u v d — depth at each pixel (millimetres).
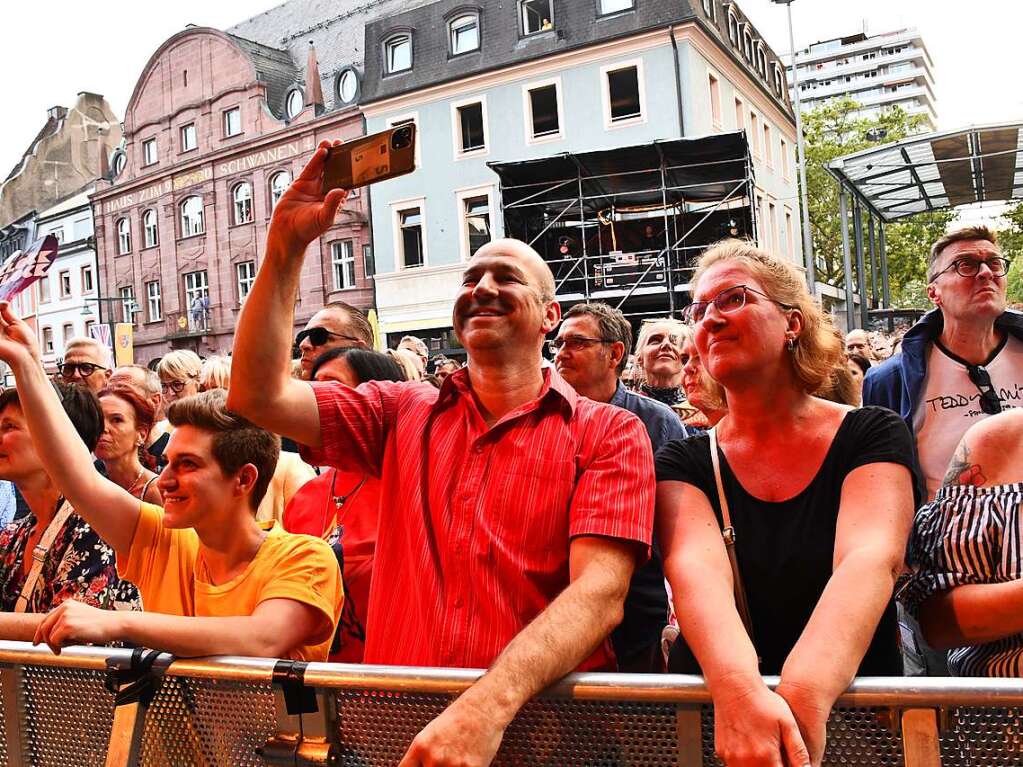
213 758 1612
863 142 38906
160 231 34594
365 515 2408
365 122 28453
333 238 28234
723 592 1499
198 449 1928
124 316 35938
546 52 24766
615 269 19969
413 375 5023
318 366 2898
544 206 20859
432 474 1784
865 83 153000
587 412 1771
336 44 32719
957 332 3100
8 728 1810
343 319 3547
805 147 38094
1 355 1961
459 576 1669
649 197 20797
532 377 1850
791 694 1279
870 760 1303
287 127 30250
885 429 1650
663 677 1393
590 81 24500
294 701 1546
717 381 1728
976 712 1263
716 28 25953
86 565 2203
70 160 46312
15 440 2299
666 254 19453
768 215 29656
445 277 26453
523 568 1647
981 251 3014
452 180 26484
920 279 39188
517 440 1734
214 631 1701
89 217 37719
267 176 31094
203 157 32625
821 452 1665
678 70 23375
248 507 1999
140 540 2096
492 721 1317
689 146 18234
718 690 1312
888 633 1639
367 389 1946
